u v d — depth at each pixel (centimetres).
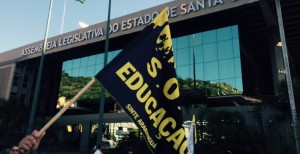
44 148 3794
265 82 4634
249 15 3491
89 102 4825
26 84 5672
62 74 5306
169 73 354
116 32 4278
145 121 328
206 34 3694
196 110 3006
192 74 3616
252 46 4272
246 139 2059
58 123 4369
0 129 3859
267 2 3089
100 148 818
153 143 322
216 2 3403
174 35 4006
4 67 5806
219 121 2317
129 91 333
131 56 348
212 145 2134
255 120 2347
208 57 3578
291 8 3209
